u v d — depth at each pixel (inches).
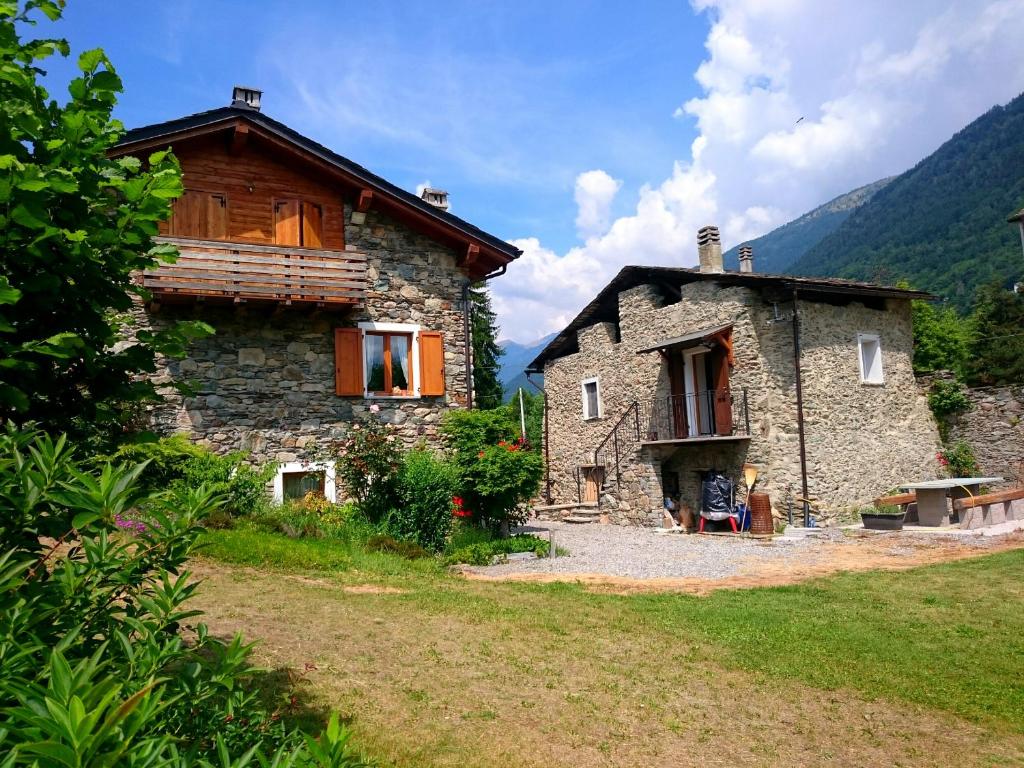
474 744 168.2
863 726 188.4
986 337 974.4
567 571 414.9
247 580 312.3
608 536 610.9
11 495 74.3
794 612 301.7
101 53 104.8
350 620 262.4
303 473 481.4
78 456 105.7
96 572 77.4
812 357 617.6
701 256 712.4
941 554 433.1
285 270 460.8
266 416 476.1
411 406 518.9
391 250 522.6
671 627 277.3
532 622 276.5
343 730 59.1
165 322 457.1
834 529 564.7
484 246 538.0
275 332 486.3
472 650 237.5
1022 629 269.9
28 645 64.3
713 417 669.9
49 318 101.0
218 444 461.1
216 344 468.4
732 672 227.8
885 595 330.0
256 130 466.9
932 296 674.8
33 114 97.0
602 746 172.4
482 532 493.0
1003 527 518.0
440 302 536.1
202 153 472.4
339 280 475.2
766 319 626.8
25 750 47.8
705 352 687.7
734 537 568.4
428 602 298.8
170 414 452.1
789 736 181.9
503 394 1379.2
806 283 593.0
